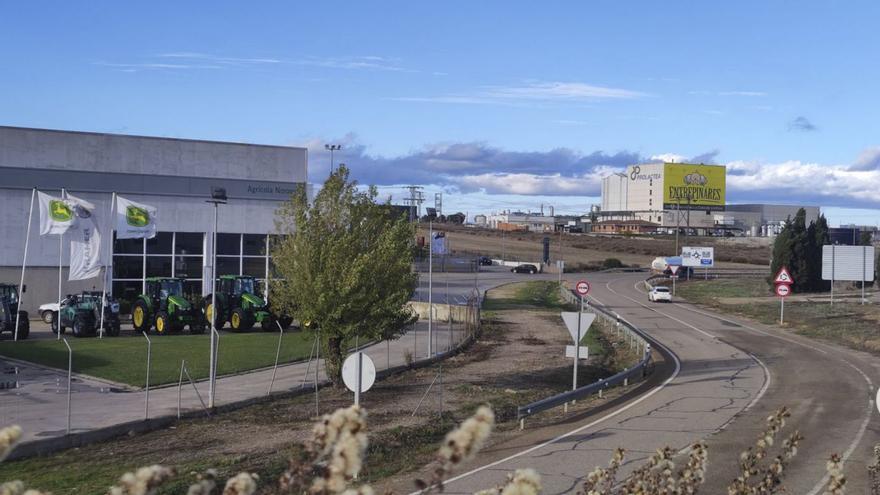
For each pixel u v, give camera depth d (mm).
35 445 15953
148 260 47500
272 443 16875
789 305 56156
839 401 22094
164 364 27297
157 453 16016
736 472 13828
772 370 28859
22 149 44344
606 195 181000
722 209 156875
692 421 19109
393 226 24594
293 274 23578
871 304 54406
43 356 28609
